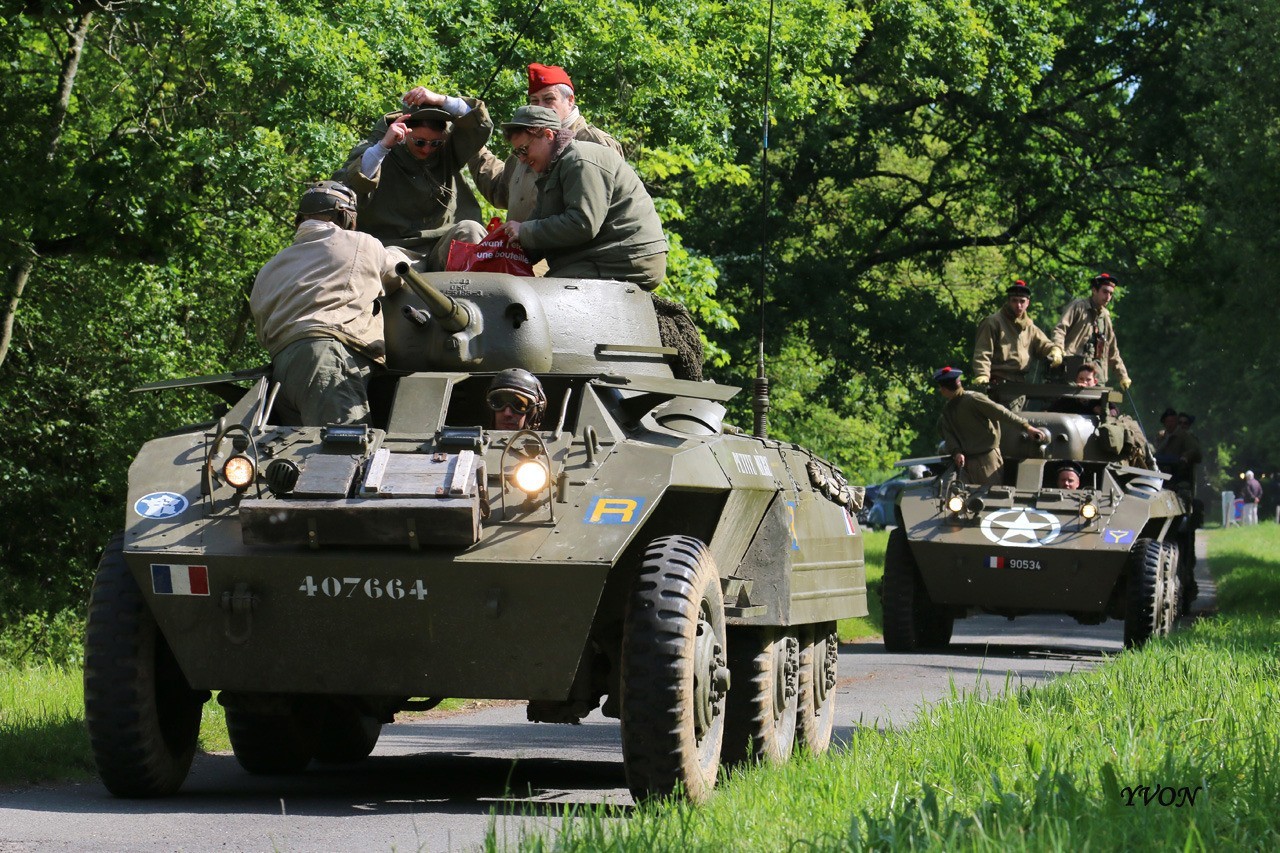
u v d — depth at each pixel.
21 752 22.14
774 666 22.00
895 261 91.31
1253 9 61.88
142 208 46.81
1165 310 100.81
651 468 18.67
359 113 43.81
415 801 19.88
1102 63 90.00
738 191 77.81
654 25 50.97
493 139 45.84
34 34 54.44
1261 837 13.25
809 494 24.48
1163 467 61.31
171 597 18.19
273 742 22.45
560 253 23.53
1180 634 42.41
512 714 31.80
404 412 19.84
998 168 89.38
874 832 13.12
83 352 53.12
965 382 85.00
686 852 13.34
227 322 57.25
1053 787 15.05
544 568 17.44
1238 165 62.56
